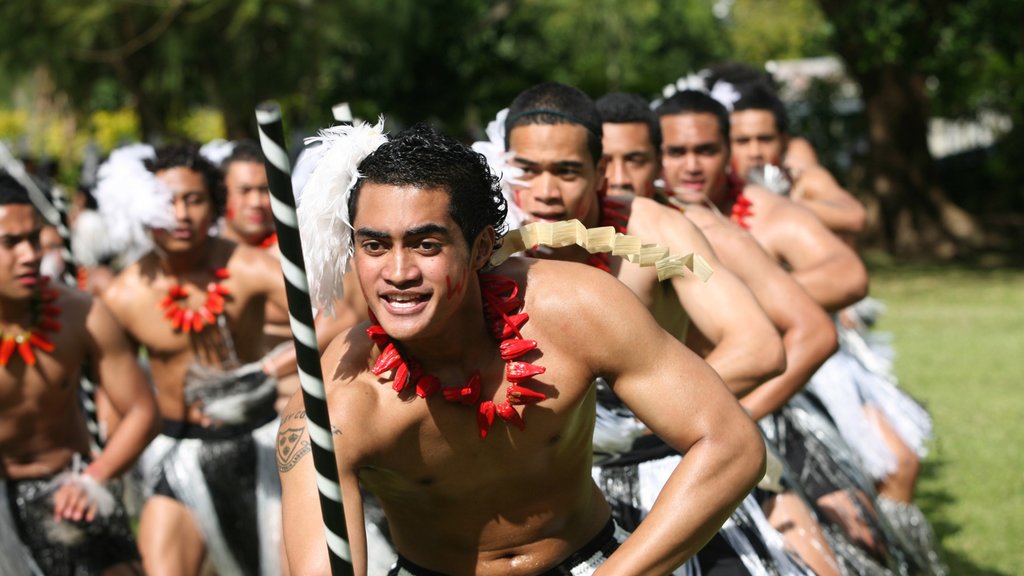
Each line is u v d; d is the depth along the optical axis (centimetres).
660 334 309
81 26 1909
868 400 668
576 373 308
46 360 557
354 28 2083
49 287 566
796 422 583
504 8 2795
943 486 891
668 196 521
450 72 2642
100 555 560
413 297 284
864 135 2945
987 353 1480
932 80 3192
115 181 622
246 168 740
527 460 317
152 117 2127
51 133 2628
